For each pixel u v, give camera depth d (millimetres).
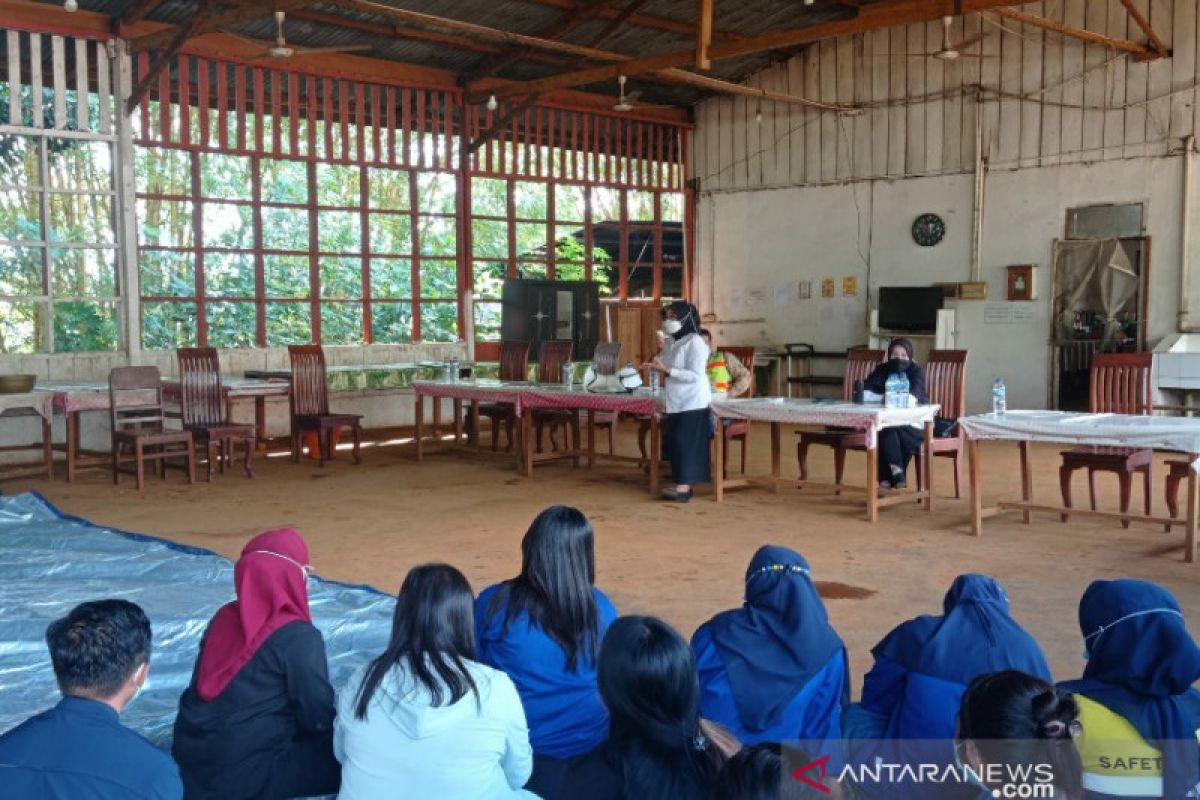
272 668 2564
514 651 2629
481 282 12133
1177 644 2168
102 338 9445
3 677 3656
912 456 7375
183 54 9609
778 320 13375
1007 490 7730
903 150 12195
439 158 11586
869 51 12328
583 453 8539
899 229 12305
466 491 7742
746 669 2479
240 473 8562
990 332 11633
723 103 13570
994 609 2494
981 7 7473
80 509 7043
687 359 7203
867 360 7742
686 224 13953
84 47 9078
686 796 1853
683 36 11578
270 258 10516
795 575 2590
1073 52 10953
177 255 9898
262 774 2568
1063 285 11203
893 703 2584
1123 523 6379
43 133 8891
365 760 2176
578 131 12773
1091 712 2176
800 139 12984
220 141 9977
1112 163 10812
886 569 5355
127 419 7977
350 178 11000
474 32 8805
